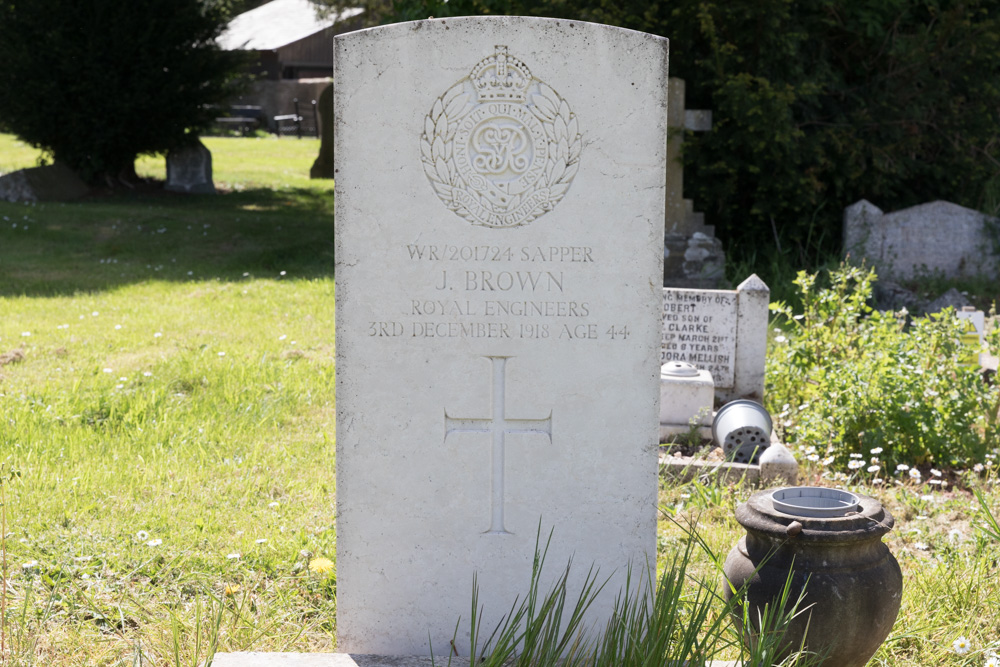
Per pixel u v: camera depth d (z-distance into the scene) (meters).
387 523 3.57
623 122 3.37
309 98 36.97
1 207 15.08
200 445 5.86
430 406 3.52
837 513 3.37
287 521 4.79
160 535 4.52
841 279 8.10
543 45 3.34
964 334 7.23
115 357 7.93
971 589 4.07
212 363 7.65
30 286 10.96
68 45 16.19
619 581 3.59
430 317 3.47
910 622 3.85
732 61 12.58
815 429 6.42
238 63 17.91
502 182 3.40
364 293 3.46
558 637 3.59
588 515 3.56
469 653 3.63
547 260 3.44
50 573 4.07
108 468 5.36
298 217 16.17
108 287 11.05
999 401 6.43
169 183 18.52
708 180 13.02
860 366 6.67
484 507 3.57
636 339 3.47
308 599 4.08
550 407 3.51
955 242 12.60
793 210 13.30
